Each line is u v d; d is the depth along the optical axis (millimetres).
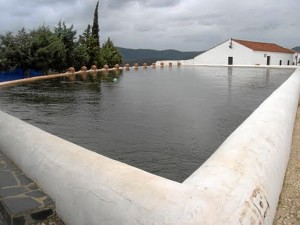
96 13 34781
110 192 2391
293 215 3141
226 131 6684
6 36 21125
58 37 24688
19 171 3820
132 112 8797
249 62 47281
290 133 4832
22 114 8570
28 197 3174
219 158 2645
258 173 2551
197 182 2242
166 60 49188
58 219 3002
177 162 4965
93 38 31719
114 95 12570
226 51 48906
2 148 4539
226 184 2209
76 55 26703
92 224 2488
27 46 21406
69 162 3039
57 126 7172
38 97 11945
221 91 14055
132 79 21109
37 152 3588
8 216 2949
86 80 19875
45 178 3244
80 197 2652
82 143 5887
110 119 7887
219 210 1960
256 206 2158
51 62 23094
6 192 3275
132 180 2395
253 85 16891
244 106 9828
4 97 11930
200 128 6922
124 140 6043
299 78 13883
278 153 3297
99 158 2928
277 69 35438
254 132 3418
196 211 1926
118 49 37188
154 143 5863
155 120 7746
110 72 28859
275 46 57531
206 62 50656
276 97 6234
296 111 8094
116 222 2227
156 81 19484
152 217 2023
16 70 22172
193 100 11172
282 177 3359
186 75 25609
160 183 2295
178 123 7422
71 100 11164
